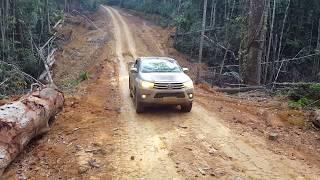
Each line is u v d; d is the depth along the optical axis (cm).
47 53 3581
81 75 2381
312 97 1521
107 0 9538
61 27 5197
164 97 1200
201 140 991
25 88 2278
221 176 769
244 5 3497
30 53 3162
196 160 852
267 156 886
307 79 3169
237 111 1335
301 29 3616
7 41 3073
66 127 1096
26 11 3822
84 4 7569
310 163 852
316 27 3650
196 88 1938
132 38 5044
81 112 1264
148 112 1289
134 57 3753
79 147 929
